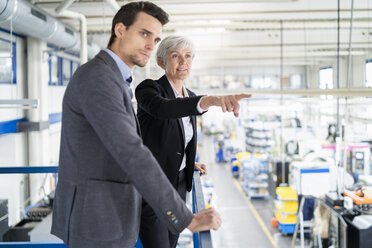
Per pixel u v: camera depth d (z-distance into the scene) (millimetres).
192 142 1529
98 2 6133
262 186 11016
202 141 21844
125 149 748
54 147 10281
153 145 1410
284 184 8328
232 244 7945
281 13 6445
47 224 4523
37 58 8367
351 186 5887
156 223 1366
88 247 818
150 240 1367
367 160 6703
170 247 1547
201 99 1003
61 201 866
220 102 936
